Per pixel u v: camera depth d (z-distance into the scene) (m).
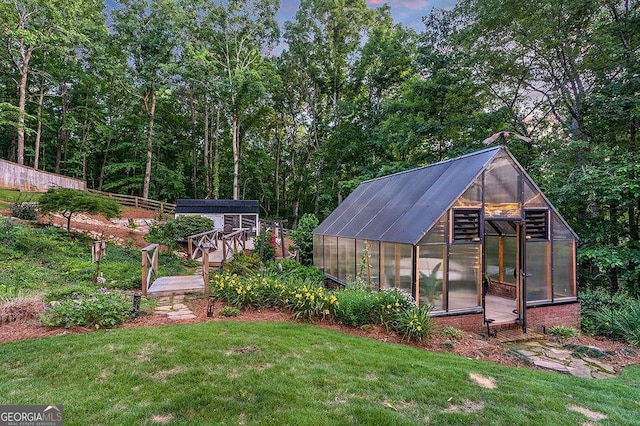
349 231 10.27
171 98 30.09
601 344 6.91
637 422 3.57
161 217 20.34
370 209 10.59
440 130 16.09
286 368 4.20
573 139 12.80
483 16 13.67
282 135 34.62
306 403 3.46
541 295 7.86
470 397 3.84
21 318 5.55
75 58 24.28
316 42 28.55
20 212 13.61
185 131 32.62
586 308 8.87
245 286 7.00
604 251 10.31
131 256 11.91
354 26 28.19
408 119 17.62
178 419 3.11
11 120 21.27
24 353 4.30
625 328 7.30
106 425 2.98
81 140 29.05
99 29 23.31
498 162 7.51
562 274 8.05
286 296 6.82
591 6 11.18
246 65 27.69
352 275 9.72
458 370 4.58
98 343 4.66
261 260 11.59
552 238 7.94
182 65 25.16
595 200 10.64
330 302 6.43
